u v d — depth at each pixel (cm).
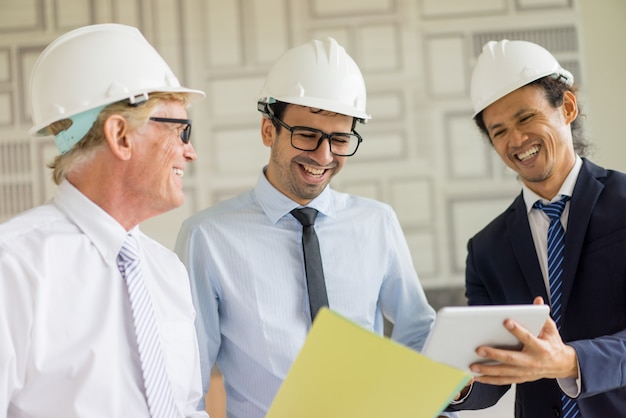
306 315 192
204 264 193
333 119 182
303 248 192
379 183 387
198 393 155
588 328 176
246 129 391
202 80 391
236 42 391
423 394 115
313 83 182
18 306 122
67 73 134
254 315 190
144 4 392
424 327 204
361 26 390
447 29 388
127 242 137
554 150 185
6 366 118
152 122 136
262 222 197
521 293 191
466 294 211
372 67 389
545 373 145
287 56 189
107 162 135
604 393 174
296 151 183
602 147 384
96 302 131
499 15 388
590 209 180
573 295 179
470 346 131
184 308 151
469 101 387
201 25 391
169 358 144
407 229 386
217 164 390
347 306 196
